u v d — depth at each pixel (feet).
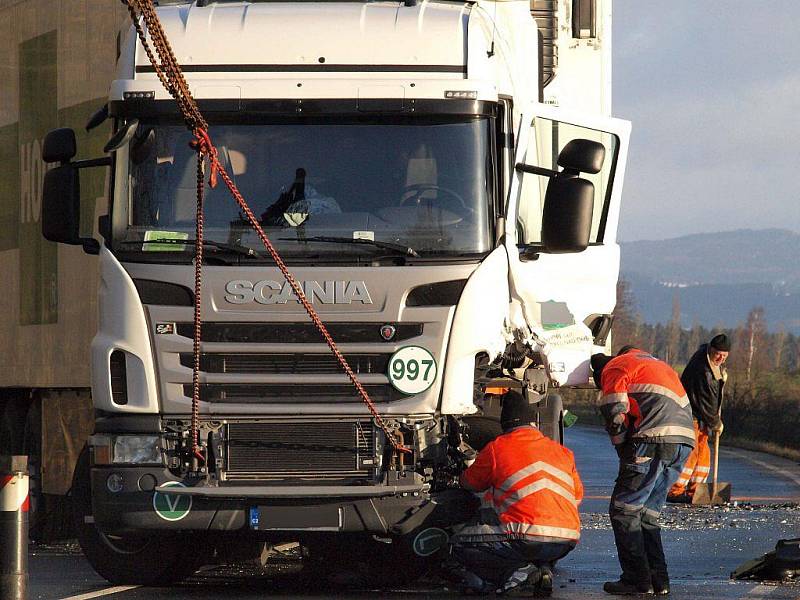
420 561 63.41
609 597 58.34
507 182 61.31
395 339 56.54
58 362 77.71
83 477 62.85
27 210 80.79
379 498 56.08
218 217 57.26
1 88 84.12
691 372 105.29
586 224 57.31
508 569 58.39
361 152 57.93
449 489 57.21
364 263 56.59
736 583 62.90
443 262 56.65
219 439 56.65
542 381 63.67
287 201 57.47
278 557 73.41
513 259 61.26
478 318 56.65
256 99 58.08
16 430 85.25
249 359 56.75
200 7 60.59
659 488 60.80
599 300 65.72
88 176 75.36
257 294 56.44
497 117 59.72
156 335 56.85
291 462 56.59
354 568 65.67
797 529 86.84
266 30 58.95
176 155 58.08
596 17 75.61
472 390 56.85
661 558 60.23
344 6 60.39
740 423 211.61
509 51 65.67
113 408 57.06
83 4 76.74
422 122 58.18
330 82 58.08
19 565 47.80
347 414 56.44
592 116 65.67
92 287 75.05
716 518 93.61
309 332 56.54
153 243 57.16
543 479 57.93
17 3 82.43
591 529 88.84
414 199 57.47
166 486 56.24
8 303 83.20
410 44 58.75
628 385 61.67
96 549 62.18
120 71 59.26
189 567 64.49
